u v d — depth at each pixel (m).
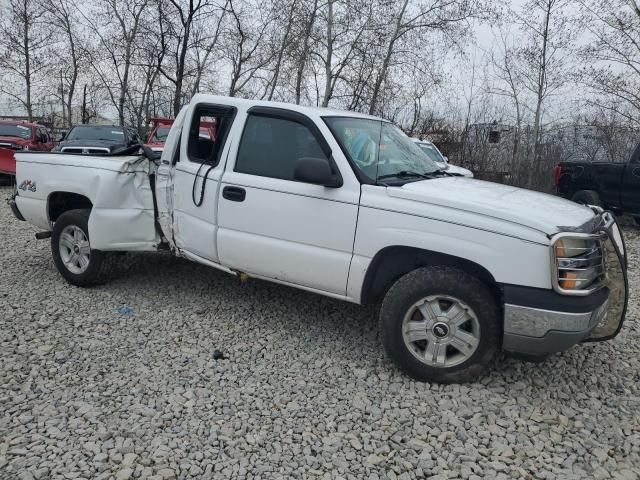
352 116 4.49
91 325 4.48
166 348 4.10
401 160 4.40
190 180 4.67
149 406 3.28
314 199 3.96
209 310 4.90
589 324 3.35
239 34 17.98
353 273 3.84
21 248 7.08
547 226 3.29
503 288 3.35
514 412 3.37
